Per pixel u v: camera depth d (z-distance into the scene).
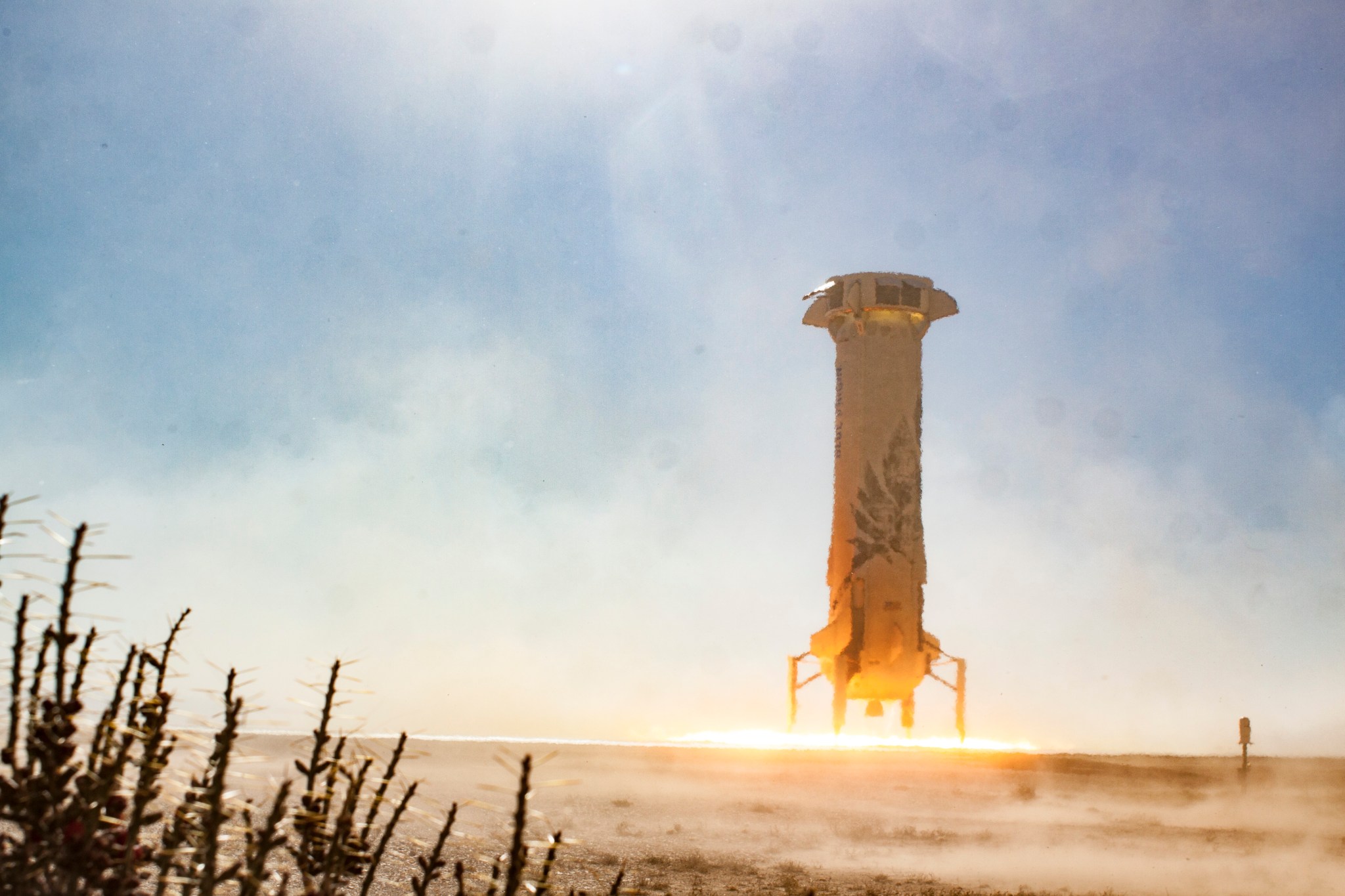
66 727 5.12
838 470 96.25
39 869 5.04
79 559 5.18
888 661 92.50
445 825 5.88
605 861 18.25
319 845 5.66
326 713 5.63
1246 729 45.69
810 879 18.50
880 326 95.25
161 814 5.13
